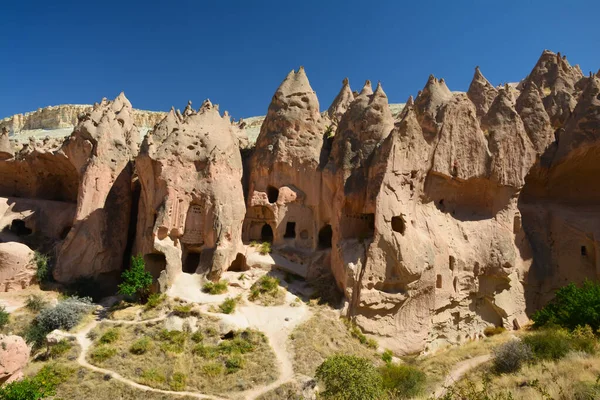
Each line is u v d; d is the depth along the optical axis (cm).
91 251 3506
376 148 3228
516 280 3400
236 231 3312
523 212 3706
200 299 2892
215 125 3588
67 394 2062
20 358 1648
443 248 3203
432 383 2188
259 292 3066
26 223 3869
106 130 3775
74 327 2709
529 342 2188
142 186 3488
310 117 3762
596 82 3647
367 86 3703
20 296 3203
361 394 1752
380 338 2953
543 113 3800
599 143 3453
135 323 2669
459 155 3359
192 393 2152
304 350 2550
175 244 3219
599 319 2452
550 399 1402
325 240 3650
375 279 2964
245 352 2478
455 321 3269
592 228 3506
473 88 4903
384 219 2997
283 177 3656
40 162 4166
